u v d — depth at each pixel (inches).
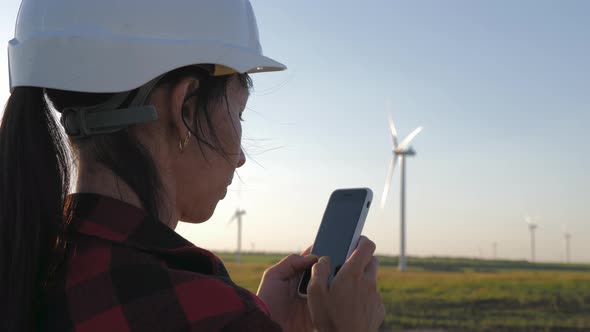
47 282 32.7
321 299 41.8
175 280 30.1
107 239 32.4
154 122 36.8
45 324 31.4
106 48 34.7
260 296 52.3
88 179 35.5
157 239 32.9
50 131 35.5
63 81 34.6
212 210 40.9
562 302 1067.9
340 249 56.3
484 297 1142.3
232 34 38.5
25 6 37.8
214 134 38.9
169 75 36.7
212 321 28.8
